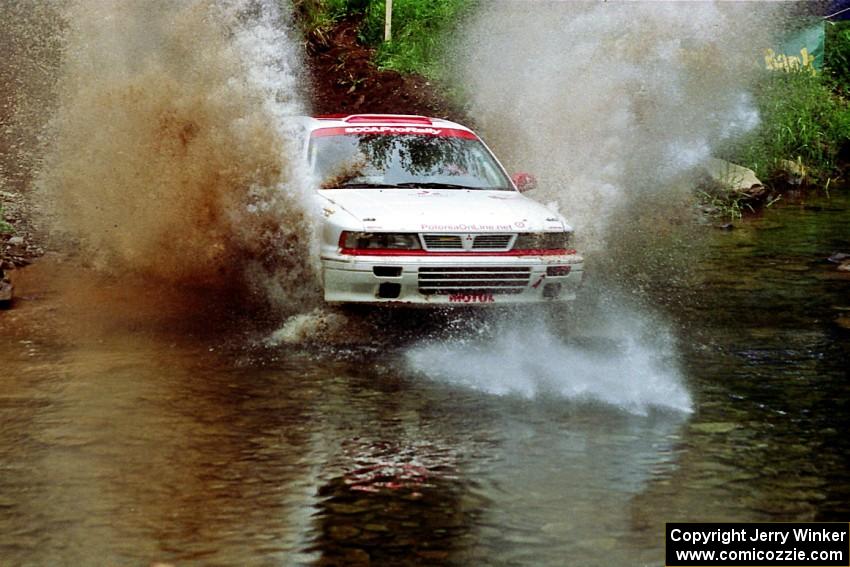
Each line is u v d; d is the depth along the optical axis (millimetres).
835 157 31438
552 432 10023
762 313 15094
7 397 10820
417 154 15445
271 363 12180
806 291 16516
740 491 8625
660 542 7664
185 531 7797
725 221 23266
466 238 12992
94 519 8000
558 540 7688
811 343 13477
